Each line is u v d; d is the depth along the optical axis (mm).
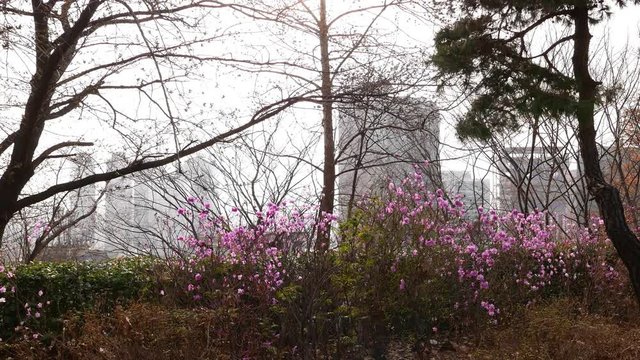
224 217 8742
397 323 7871
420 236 7801
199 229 8336
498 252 8797
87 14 7480
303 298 6961
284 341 6883
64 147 9453
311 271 7051
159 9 7641
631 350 7223
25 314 7617
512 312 8586
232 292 6574
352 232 7551
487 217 8844
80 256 15016
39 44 7336
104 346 6082
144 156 8688
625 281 10016
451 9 9797
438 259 7988
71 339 6949
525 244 9227
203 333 6301
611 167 18797
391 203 7848
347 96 9188
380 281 7527
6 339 7488
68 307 7727
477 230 8781
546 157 17312
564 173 18016
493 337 7898
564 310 8805
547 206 16656
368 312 7465
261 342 6613
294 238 7520
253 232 7363
